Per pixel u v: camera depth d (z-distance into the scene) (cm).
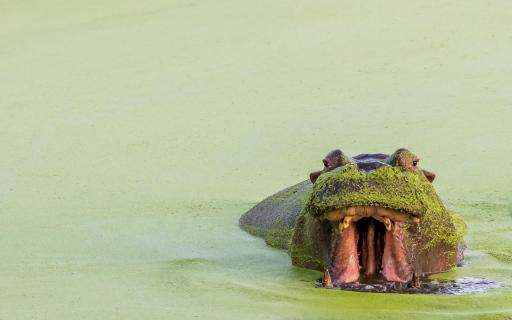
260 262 3603
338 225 3177
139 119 6481
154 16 9425
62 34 8975
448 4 8706
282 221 4053
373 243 3241
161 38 8512
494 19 8144
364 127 6088
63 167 5616
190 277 3338
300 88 6938
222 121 6356
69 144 6041
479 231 4106
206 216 4550
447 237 3428
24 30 9269
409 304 2952
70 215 4638
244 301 3011
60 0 10538
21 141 6134
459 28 7975
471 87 6712
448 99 6506
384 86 6862
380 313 2848
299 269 3459
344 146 5772
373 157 3428
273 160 5628
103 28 9081
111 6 10088
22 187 5256
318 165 5503
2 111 6806
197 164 5612
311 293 3091
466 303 2955
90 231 4250
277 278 3322
